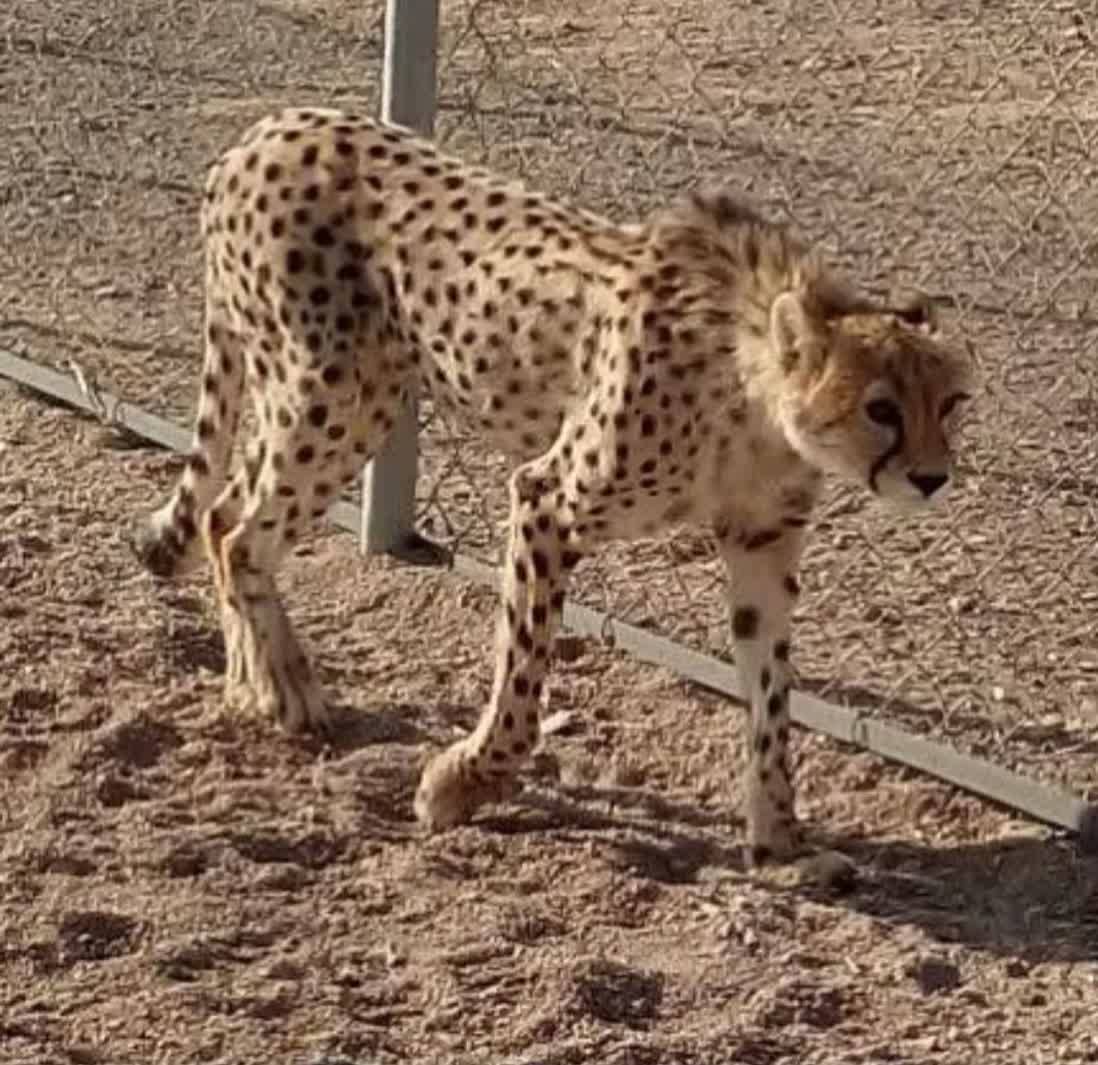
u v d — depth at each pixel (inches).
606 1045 406.3
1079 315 719.1
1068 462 636.7
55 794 472.4
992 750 502.9
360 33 974.4
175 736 493.0
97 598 546.9
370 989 420.8
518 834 466.3
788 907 447.2
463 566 565.3
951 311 724.0
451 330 462.3
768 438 435.2
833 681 529.7
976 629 554.6
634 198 791.7
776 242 434.3
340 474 484.4
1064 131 846.5
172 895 444.5
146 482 611.8
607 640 535.8
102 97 888.3
